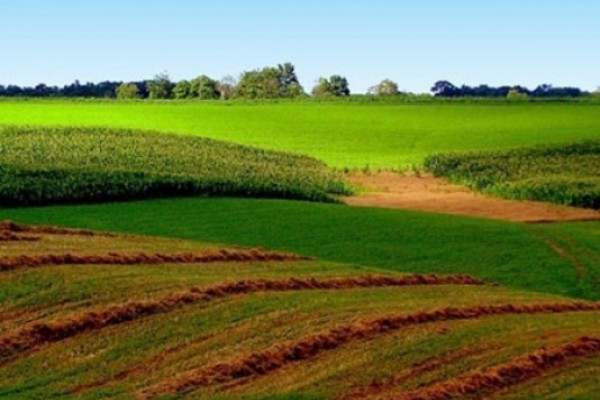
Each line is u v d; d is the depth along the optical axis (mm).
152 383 24016
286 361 25594
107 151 76438
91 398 23000
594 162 88500
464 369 25250
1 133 85000
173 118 129375
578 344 27719
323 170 82062
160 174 62031
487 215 62375
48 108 139000
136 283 31188
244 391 23453
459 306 31500
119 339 26766
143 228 48344
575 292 39969
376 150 102812
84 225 48438
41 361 25297
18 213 51188
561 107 152250
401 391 23578
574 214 63594
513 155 92750
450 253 45375
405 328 28609
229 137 110188
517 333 28766
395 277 35844
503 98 171625
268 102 162750
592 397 23766
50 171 60625
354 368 25094
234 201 58156
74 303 29078
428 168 86688
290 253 39688
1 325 27297
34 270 31578
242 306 29750
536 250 47000
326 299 31188
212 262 36281
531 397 23672
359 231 49312
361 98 172250
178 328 27672
